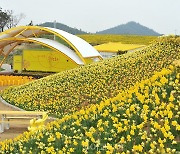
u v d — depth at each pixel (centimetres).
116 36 8469
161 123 859
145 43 7756
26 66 4709
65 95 2345
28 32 4128
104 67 2527
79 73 2594
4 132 1752
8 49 4538
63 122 1144
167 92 970
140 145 762
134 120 901
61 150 895
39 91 2527
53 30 3825
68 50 3856
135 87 1094
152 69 2212
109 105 1099
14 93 2720
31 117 1816
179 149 751
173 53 2367
